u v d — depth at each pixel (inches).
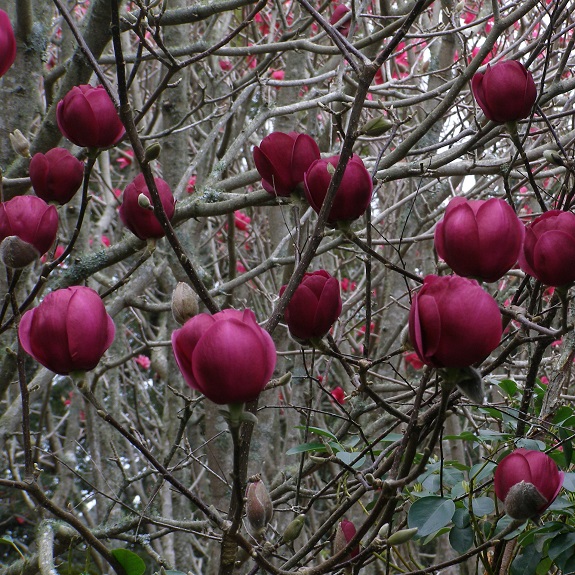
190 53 139.6
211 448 157.8
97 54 123.0
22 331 76.7
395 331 172.7
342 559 80.7
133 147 79.0
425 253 180.7
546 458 82.6
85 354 76.4
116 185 271.0
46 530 101.3
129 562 84.8
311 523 171.5
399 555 96.4
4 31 86.4
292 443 160.7
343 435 103.8
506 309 83.7
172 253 147.6
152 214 86.0
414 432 78.3
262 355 73.0
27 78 138.4
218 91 212.2
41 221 84.4
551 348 145.1
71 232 178.7
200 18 128.6
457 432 152.9
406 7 158.2
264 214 257.0
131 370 230.1
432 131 179.8
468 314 73.1
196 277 80.3
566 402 125.6
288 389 197.2
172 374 184.4
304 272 81.4
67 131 86.3
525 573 92.0
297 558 83.8
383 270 189.9
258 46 137.1
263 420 156.9
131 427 87.1
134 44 209.3
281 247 161.6
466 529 90.5
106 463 186.5
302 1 82.0
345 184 82.6
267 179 86.1
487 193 167.2
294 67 179.8
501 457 97.7
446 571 151.0
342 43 81.8
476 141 108.0
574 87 104.5
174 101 169.6
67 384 347.9
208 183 139.3
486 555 90.8
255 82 142.2
